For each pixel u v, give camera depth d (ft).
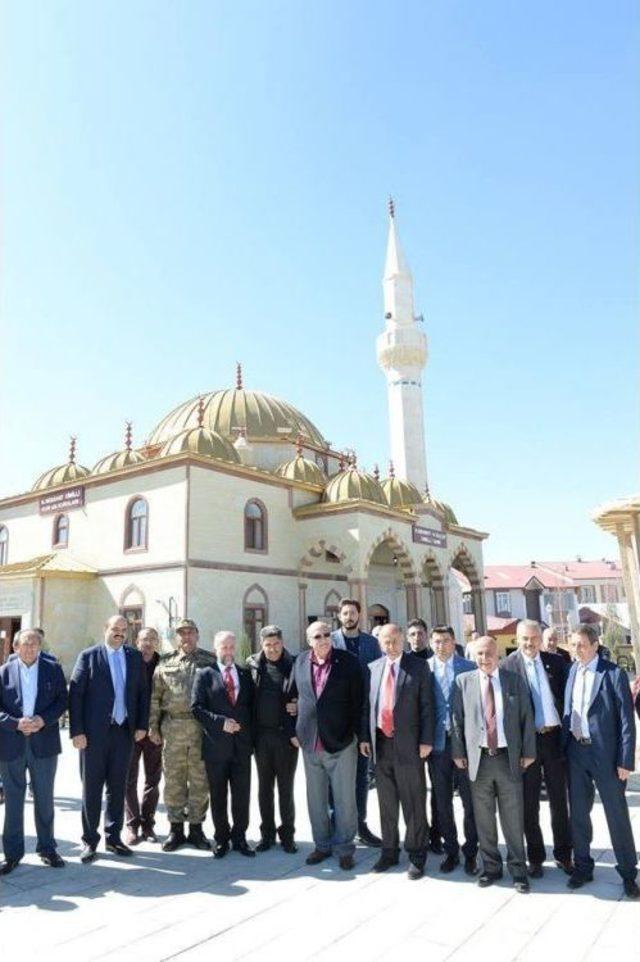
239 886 18.58
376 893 17.89
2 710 21.11
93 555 77.30
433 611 95.91
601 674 18.92
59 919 16.42
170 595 68.85
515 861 18.10
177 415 109.09
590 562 195.52
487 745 18.81
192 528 69.67
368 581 97.19
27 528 86.33
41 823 20.79
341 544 80.28
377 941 14.85
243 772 21.85
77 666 22.40
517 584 167.53
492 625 148.97
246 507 77.36
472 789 18.94
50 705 21.54
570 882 18.06
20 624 73.82
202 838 22.43
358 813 22.95
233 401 106.52
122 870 20.11
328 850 20.83
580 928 15.30
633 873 17.46
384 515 84.23
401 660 20.86
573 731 18.93
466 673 19.97
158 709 23.41
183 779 22.58
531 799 19.62
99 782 21.65
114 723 22.07
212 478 73.26
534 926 15.48
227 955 14.34
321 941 14.92
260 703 22.75
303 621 81.05
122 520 75.25
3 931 15.78
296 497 84.89
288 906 17.02
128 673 22.61
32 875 19.72
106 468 91.04
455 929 15.43
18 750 20.72
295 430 105.91
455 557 105.40
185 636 24.02
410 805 19.53
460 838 23.67
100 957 14.37
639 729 33.91
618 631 123.34
